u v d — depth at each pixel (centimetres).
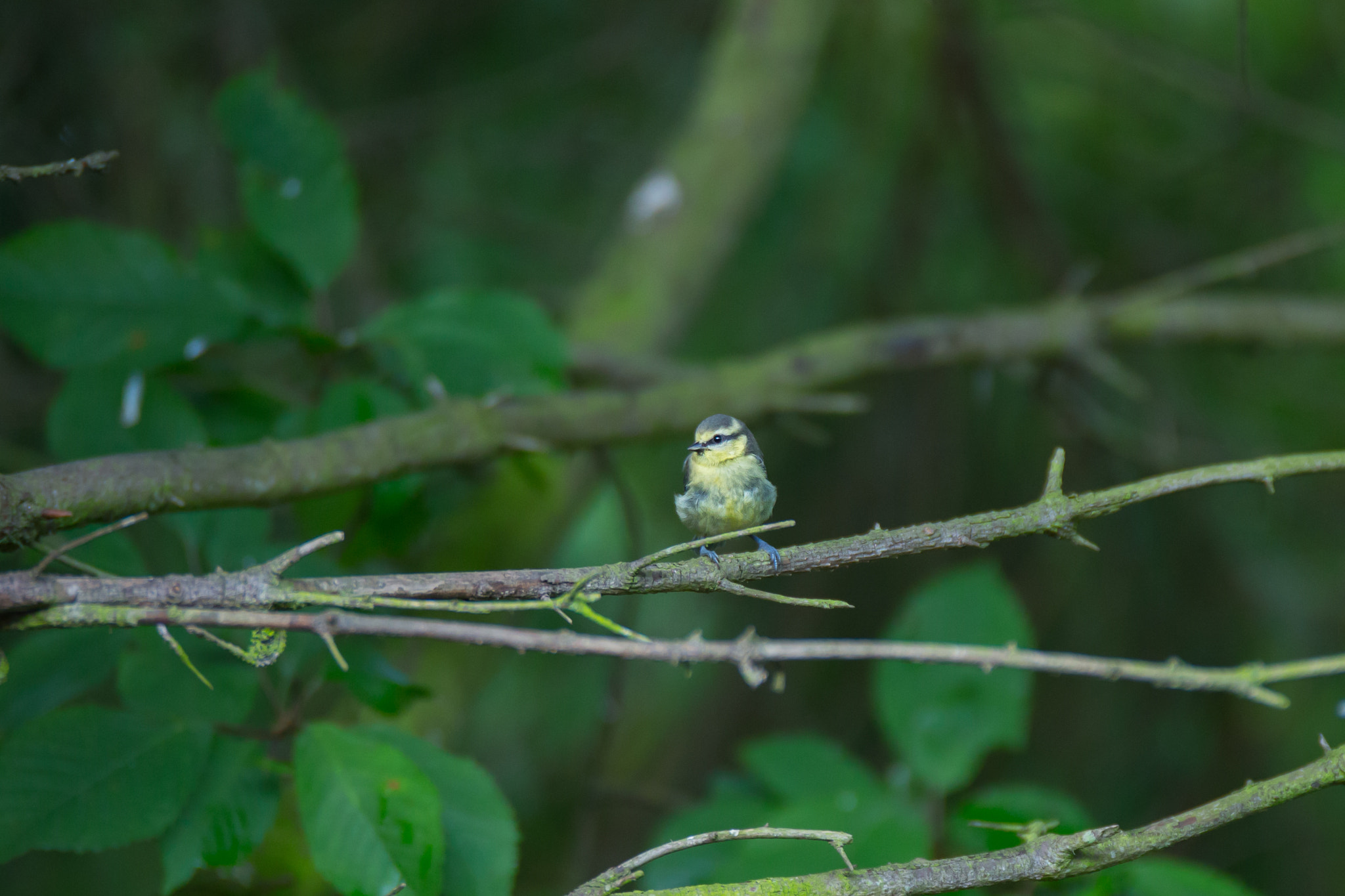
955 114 1186
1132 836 428
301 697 552
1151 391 1195
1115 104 1281
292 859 711
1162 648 1127
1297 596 1121
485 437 711
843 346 980
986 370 1028
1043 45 1323
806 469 1228
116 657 564
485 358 748
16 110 954
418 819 473
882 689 654
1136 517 1152
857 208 1257
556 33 1280
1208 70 1075
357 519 745
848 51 1273
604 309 1064
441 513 830
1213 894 531
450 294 760
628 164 1289
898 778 648
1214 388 1240
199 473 598
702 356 1299
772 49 1127
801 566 483
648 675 1327
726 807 710
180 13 1073
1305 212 1227
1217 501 1140
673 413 880
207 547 621
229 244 740
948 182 1308
